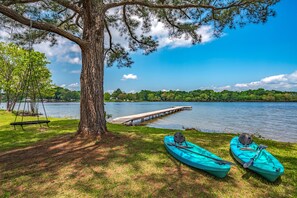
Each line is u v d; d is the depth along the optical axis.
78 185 3.71
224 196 3.43
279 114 28.69
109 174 4.19
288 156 5.73
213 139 7.72
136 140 6.92
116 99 121.56
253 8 7.23
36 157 5.19
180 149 5.45
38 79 20.22
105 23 9.24
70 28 9.23
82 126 6.96
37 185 3.70
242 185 3.87
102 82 7.10
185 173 4.30
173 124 19.34
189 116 27.20
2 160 5.02
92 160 4.96
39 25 5.53
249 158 4.80
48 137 7.82
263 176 4.11
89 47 6.74
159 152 5.67
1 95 25.75
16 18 5.11
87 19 6.84
